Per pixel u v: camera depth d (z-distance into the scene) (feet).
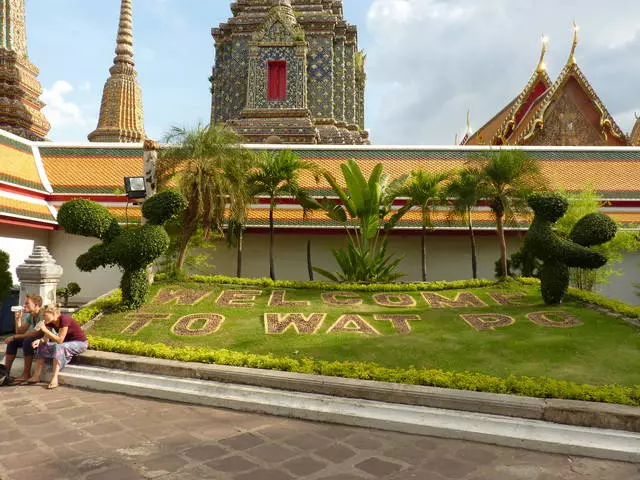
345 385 22.25
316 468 15.98
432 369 25.63
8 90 86.12
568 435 18.45
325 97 107.45
